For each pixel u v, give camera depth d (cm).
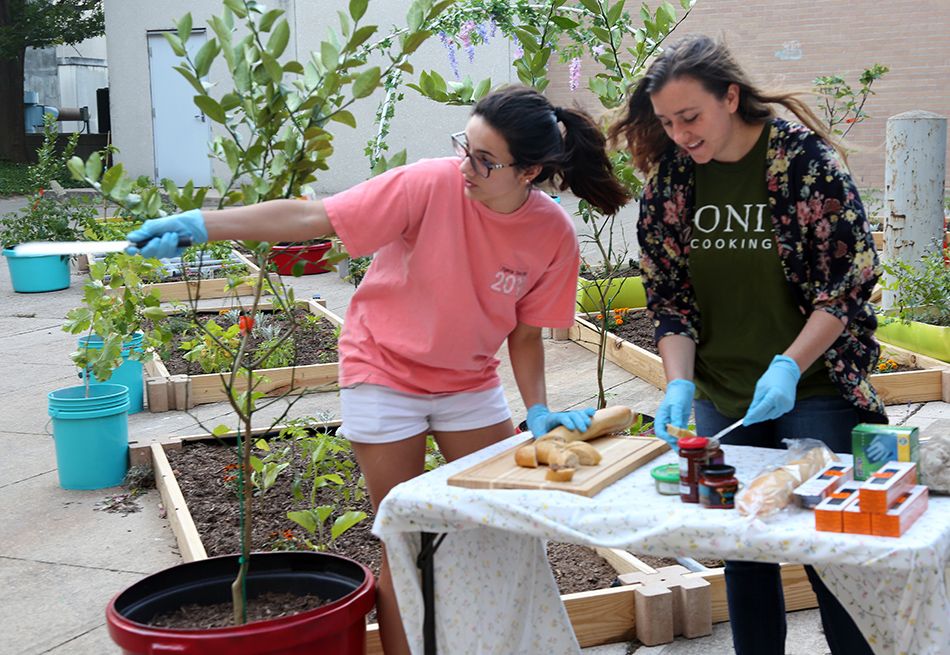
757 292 303
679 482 259
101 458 563
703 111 276
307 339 842
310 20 1814
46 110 2708
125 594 304
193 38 1966
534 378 338
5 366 838
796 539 231
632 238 1304
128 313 562
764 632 309
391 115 660
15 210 1916
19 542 495
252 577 329
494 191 283
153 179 2036
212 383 721
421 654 284
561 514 254
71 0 2589
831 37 1697
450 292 299
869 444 261
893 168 829
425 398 314
